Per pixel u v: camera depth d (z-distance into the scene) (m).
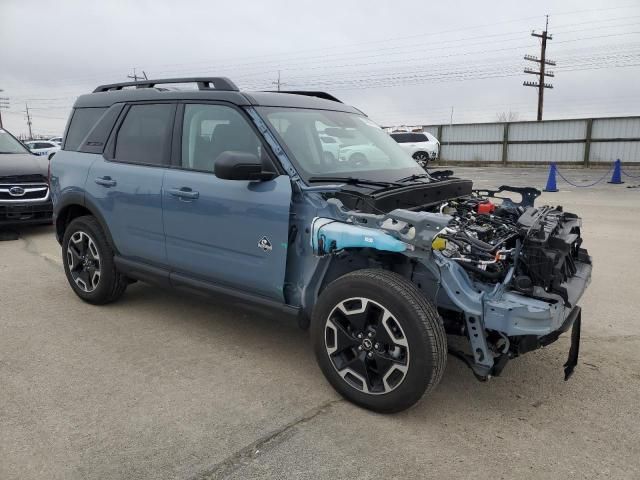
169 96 4.31
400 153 4.57
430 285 3.21
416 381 2.95
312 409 3.25
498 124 31.67
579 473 2.66
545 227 3.43
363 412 3.21
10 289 5.62
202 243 3.92
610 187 17.06
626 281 5.86
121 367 3.81
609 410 3.25
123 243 4.59
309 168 3.59
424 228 2.89
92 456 2.79
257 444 2.89
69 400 3.34
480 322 2.93
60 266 6.59
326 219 3.28
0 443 2.89
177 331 4.48
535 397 3.40
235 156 3.29
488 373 2.97
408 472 2.67
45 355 4.00
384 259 3.30
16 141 9.61
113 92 4.91
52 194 5.24
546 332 2.81
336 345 3.27
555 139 29.83
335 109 4.50
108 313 4.90
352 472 2.67
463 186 4.25
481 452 2.83
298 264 3.47
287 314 3.57
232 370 3.77
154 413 3.20
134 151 4.51
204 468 2.70
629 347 4.16
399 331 3.00
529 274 3.10
